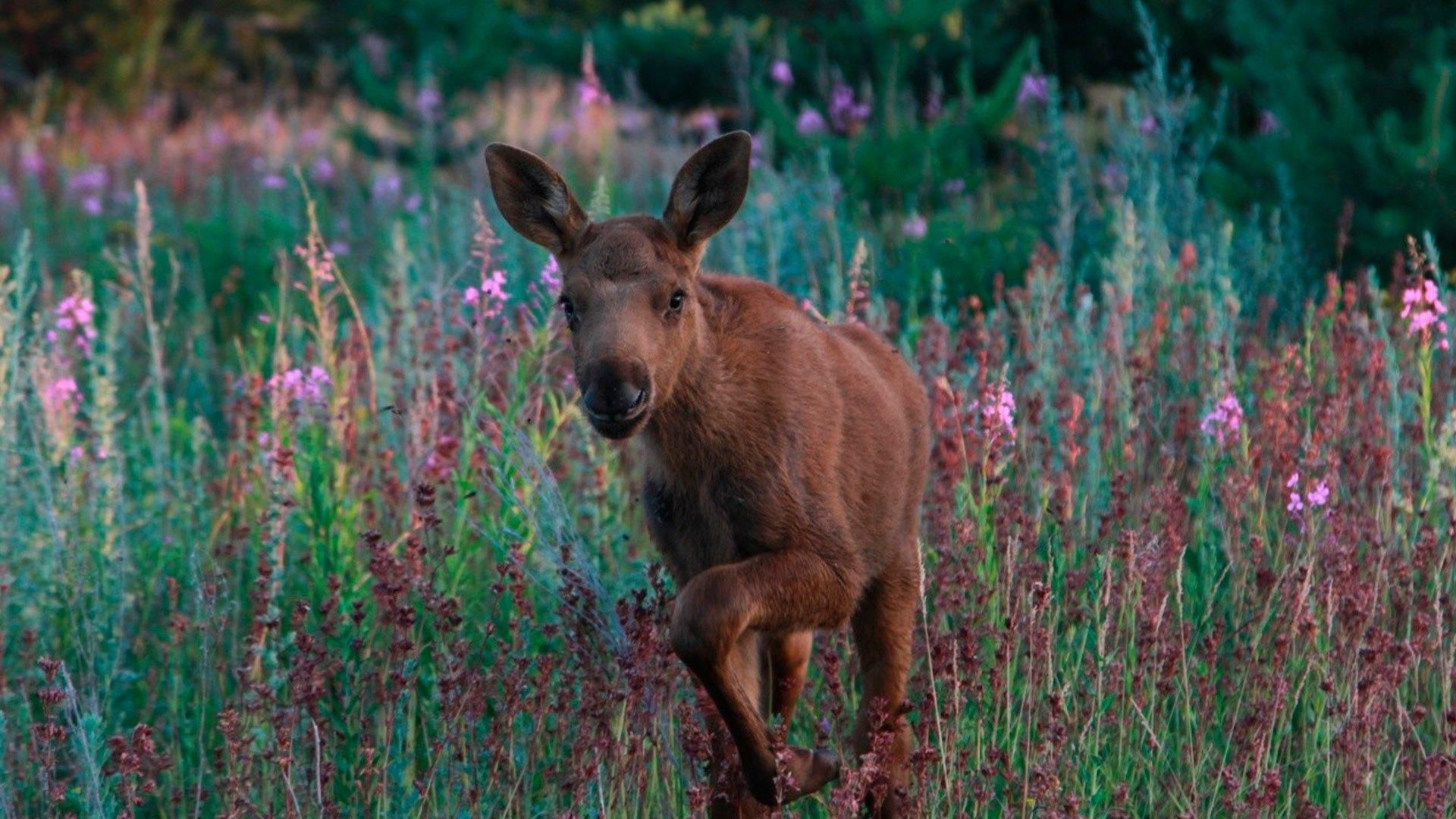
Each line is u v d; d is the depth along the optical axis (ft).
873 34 70.74
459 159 88.48
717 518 28.17
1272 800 26.81
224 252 63.46
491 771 27.58
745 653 28.63
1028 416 36.50
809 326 29.89
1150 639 29.14
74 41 141.18
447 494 36.70
